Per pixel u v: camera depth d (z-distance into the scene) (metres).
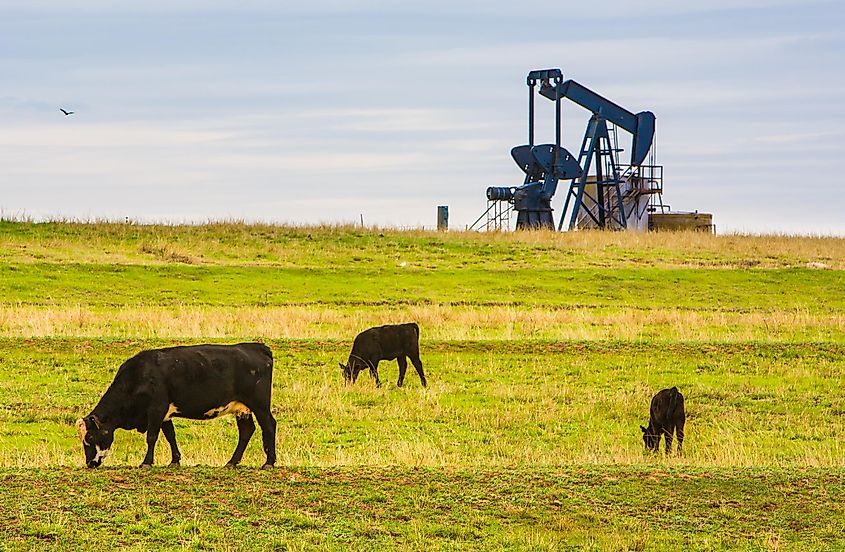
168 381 45.97
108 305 111.31
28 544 37.31
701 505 44.16
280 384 75.12
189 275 129.38
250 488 43.56
